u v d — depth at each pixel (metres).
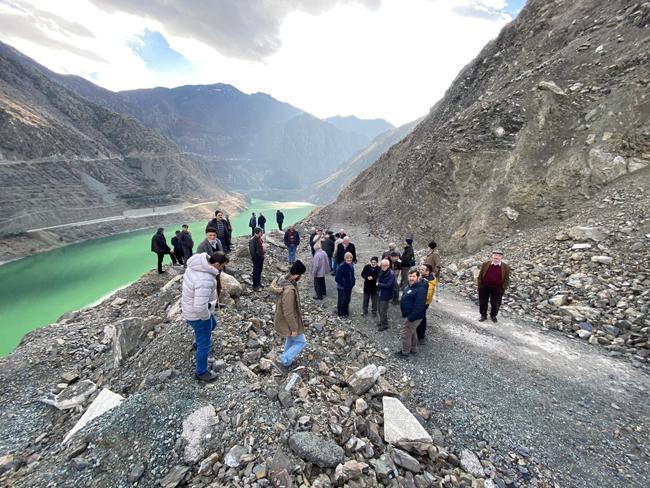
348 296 10.00
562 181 15.69
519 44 28.16
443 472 4.65
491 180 18.88
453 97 34.62
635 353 7.42
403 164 31.80
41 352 9.03
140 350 7.75
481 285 9.45
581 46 19.84
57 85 139.00
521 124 19.45
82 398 6.88
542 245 12.70
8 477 4.92
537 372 7.10
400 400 6.07
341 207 36.69
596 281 9.78
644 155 13.84
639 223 11.04
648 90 14.79
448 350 8.05
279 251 18.95
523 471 4.76
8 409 7.06
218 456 4.31
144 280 15.62
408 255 11.74
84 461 4.24
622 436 5.35
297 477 4.01
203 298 5.30
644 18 17.33
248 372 6.05
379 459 4.56
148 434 4.57
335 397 5.79
